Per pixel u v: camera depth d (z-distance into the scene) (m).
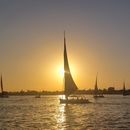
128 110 104.56
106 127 64.06
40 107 122.69
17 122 72.38
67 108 113.06
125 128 62.72
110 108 113.00
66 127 64.25
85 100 128.12
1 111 104.56
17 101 182.00
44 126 65.69
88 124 68.38
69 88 122.62
